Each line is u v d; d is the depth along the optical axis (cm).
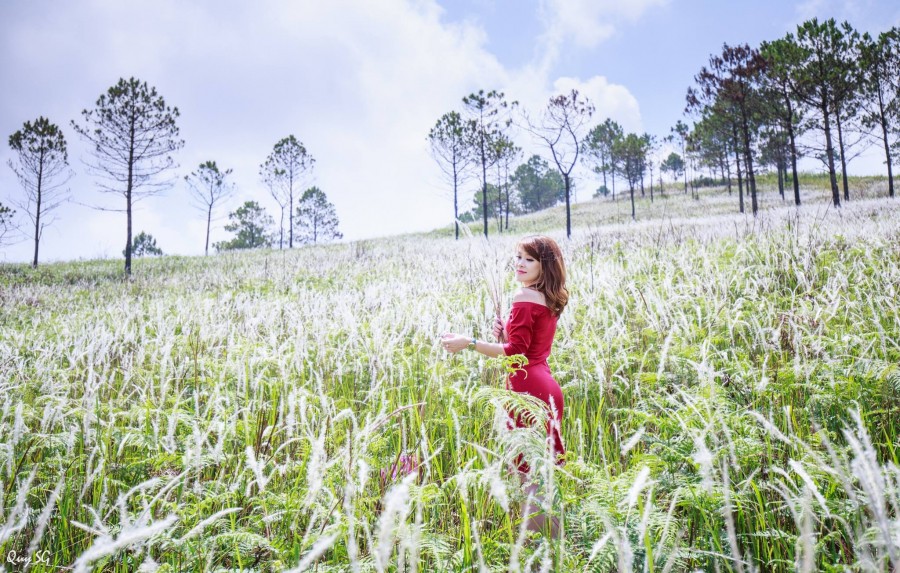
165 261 3070
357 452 191
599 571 174
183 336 529
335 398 364
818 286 596
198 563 194
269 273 1647
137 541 183
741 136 3253
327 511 188
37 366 435
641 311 477
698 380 327
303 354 395
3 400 355
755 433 246
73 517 233
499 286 308
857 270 601
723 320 454
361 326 491
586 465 230
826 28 2316
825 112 2362
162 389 317
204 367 438
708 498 201
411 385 370
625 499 184
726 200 5256
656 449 250
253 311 671
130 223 2428
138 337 633
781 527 215
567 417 328
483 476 184
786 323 392
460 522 232
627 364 365
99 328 561
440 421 291
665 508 224
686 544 205
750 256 814
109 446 265
